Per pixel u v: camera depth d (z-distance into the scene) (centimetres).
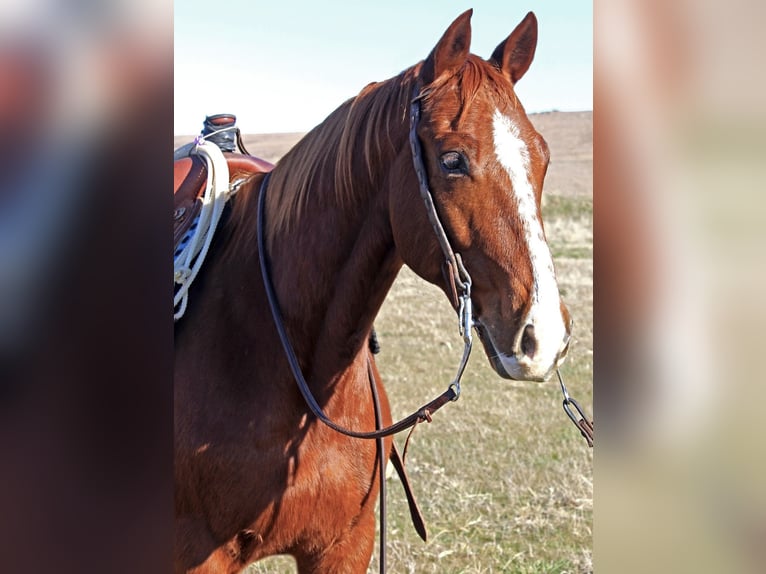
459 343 721
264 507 204
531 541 367
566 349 171
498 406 549
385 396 252
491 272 173
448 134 175
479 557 352
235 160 269
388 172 194
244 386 206
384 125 194
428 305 880
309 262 205
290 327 208
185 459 204
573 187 2300
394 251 201
